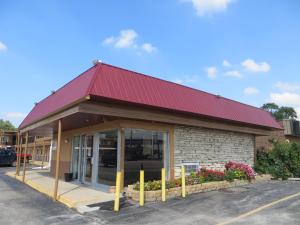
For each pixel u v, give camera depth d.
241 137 18.25
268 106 50.03
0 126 85.31
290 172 19.17
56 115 12.33
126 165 11.90
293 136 25.70
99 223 7.85
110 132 12.81
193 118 13.88
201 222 7.85
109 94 10.38
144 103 11.34
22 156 33.72
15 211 9.24
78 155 16.06
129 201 10.34
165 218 8.27
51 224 7.82
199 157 14.88
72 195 11.05
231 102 17.88
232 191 12.80
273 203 10.23
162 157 13.31
